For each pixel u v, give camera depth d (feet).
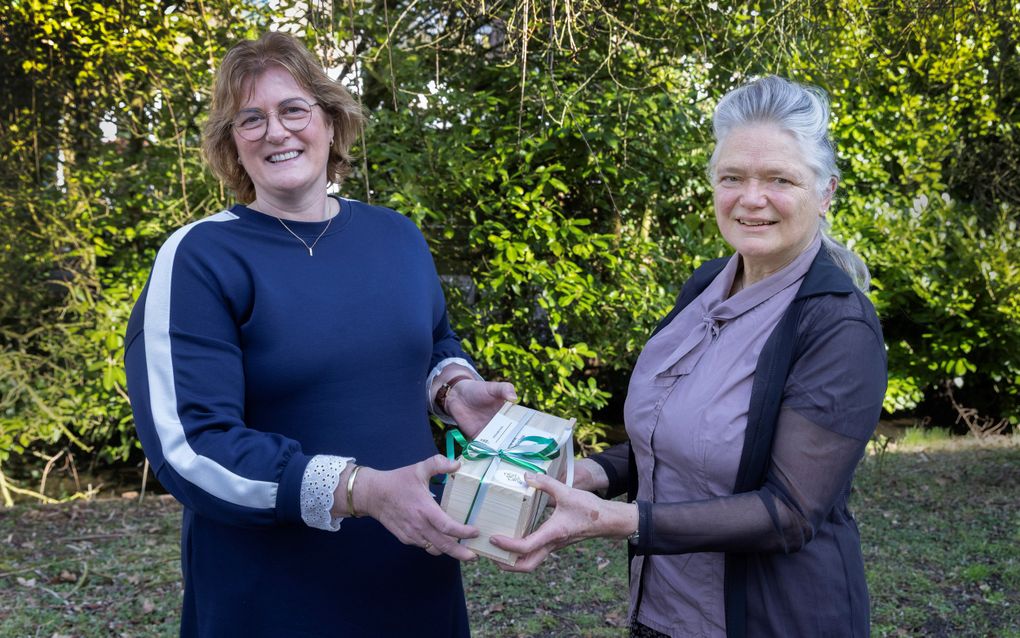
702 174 17.33
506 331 16.66
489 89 17.04
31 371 17.28
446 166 15.46
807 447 4.42
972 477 18.37
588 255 15.92
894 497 17.01
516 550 4.38
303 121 5.13
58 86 16.62
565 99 14.64
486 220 15.96
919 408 24.82
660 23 15.96
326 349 4.97
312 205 5.34
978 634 11.15
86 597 12.05
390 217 5.75
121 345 16.01
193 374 4.63
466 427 5.91
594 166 16.22
